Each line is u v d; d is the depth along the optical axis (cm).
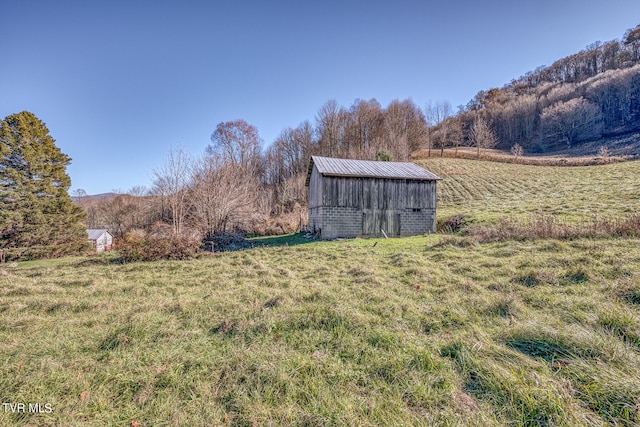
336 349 409
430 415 269
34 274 1130
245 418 283
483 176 3591
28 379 361
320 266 959
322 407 290
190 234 1911
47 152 2373
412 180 1925
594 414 244
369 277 760
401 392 307
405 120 5450
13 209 2109
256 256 1265
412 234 1909
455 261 876
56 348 460
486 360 333
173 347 442
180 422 285
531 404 259
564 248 870
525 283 633
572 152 5662
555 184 2712
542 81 10606
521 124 7762
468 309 512
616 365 296
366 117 5119
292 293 671
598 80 7569
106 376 366
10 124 2261
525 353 349
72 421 293
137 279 941
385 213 1870
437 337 420
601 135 6134
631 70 6888
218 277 912
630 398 249
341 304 568
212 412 296
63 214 2331
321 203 1816
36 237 2148
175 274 1002
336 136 4781
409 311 525
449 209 2412
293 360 376
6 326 556
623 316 395
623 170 2881
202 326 525
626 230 948
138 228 3145
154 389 342
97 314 630
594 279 592
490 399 280
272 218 2828
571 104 6694
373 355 381
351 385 325
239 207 2512
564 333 363
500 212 1908
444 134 6284
